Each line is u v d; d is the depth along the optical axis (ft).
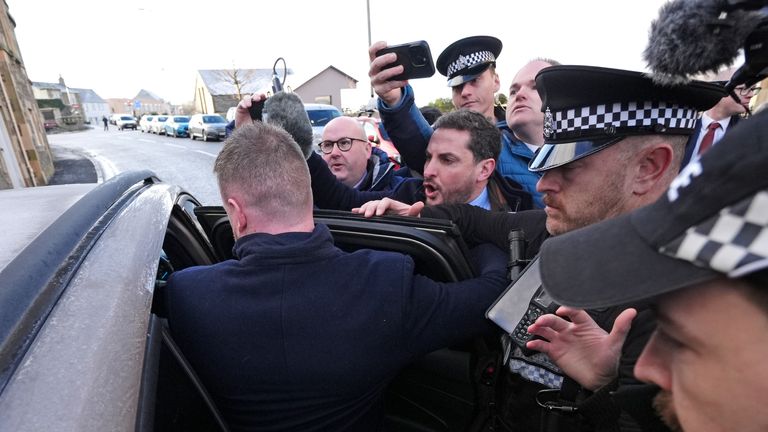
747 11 1.50
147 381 2.14
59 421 1.52
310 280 2.89
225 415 3.19
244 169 3.05
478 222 4.34
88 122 249.34
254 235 3.09
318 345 2.84
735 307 1.04
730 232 1.00
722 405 1.13
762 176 0.94
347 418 3.09
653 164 2.68
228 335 2.85
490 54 8.40
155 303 3.06
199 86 146.30
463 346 3.76
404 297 2.93
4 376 1.62
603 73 2.52
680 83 1.84
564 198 2.98
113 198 3.55
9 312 1.84
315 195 6.33
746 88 2.01
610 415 2.25
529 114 6.75
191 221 5.08
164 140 81.92
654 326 1.92
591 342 2.39
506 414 3.36
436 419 4.13
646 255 1.24
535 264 2.97
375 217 3.84
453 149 5.26
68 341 1.86
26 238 2.72
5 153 27.04
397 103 6.36
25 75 45.50
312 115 37.35
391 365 3.05
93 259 2.53
